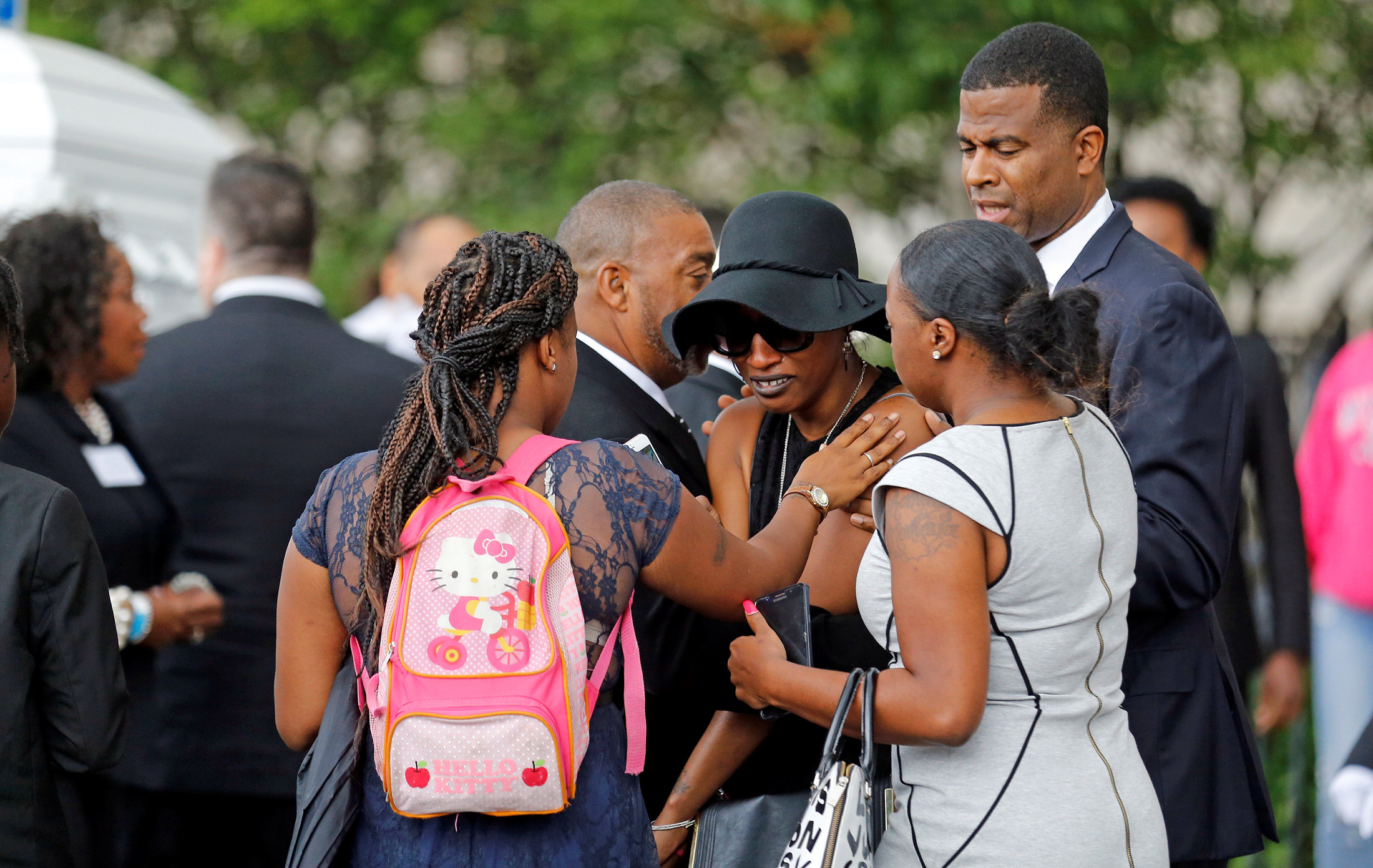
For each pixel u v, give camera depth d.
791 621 8.10
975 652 7.29
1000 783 7.57
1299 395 30.42
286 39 33.34
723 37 30.39
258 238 13.88
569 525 7.32
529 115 31.06
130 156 17.38
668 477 7.76
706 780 9.28
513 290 7.56
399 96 33.25
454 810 6.96
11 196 16.31
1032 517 7.43
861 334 10.82
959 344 7.77
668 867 9.37
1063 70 9.62
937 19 26.48
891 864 7.98
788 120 29.16
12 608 8.55
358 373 13.54
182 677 12.66
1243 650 16.14
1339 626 17.83
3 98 16.62
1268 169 31.16
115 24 34.78
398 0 31.27
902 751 8.06
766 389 9.25
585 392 9.84
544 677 6.91
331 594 7.77
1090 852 7.52
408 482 7.33
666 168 31.20
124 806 12.50
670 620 9.05
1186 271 9.59
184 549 12.86
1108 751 7.79
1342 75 29.72
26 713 8.59
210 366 13.18
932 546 7.34
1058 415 7.77
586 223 10.43
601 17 29.22
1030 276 7.74
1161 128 30.19
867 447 8.88
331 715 7.72
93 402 12.27
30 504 8.80
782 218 9.28
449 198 32.38
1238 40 27.92
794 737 9.36
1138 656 9.15
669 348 10.02
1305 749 18.70
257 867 13.14
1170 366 9.02
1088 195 9.96
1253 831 9.33
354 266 32.62
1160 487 8.86
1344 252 33.09
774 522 8.55
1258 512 16.41
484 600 6.98
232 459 12.97
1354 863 10.85
